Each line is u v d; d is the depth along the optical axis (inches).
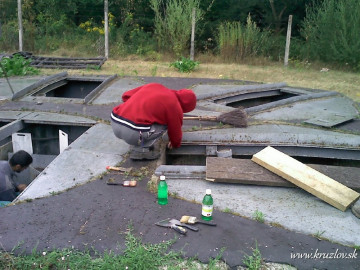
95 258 109.6
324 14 538.0
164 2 658.8
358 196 142.5
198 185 155.6
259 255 111.4
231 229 124.3
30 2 660.1
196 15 558.6
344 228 127.6
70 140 237.6
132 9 696.4
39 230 121.6
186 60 456.1
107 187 150.8
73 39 612.7
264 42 581.6
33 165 226.8
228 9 675.4
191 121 237.3
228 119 227.1
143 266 105.6
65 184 152.2
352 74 479.2
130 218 129.3
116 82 352.2
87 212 132.6
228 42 553.0
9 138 222.8
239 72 462.9
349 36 518.6
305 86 386.9
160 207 136.9
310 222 130.3
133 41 609.0
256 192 150.9
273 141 201.2
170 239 117.9
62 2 674.2
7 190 160.4
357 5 516.1
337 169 165.9
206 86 354.9
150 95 161.5
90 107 264.4
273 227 126.5
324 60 544.4
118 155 180.9
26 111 251.0
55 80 345.7
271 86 350.9
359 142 199.8
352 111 274.2
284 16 687.7
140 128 159.3
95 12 702.5
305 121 240.2
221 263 108.7
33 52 568.1
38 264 106.3
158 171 162.2
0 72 378.0
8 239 116.8
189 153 198.8
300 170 157.9
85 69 447.5
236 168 163.9
